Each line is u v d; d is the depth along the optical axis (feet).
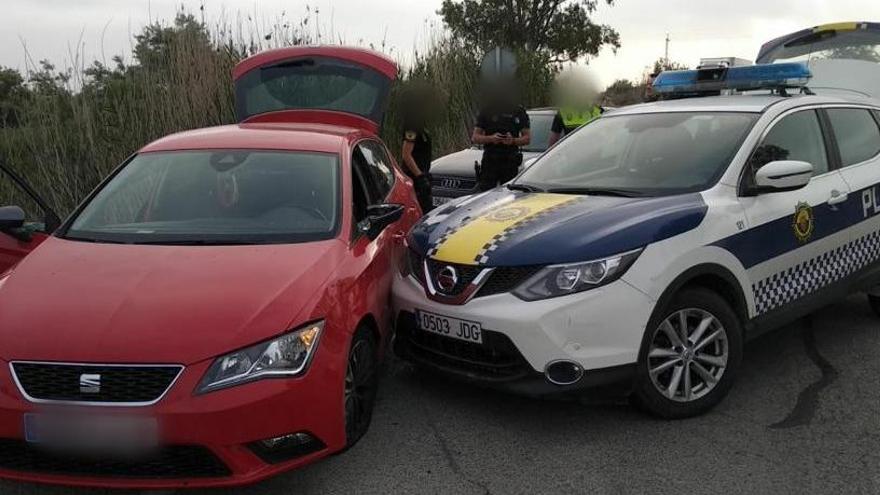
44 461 9.84
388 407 14.02
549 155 17.54
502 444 12.44
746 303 13.82
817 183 15.70
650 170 15.05
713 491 10.83
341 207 13.89
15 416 9.60
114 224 13.57
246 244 12.60
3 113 25.73
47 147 25.61
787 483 11.01
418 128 26.53
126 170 15.03
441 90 38.78
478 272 12.58
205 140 15.79
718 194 13.84
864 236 16.63
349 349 11.37
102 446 9.53
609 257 12.03
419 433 12.91
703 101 16.99
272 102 21.38
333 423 10.70
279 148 15.37
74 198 25.57
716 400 13.39
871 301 18.62
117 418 9.47
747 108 15.75
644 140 16.03
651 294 12.17
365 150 17.48
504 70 25.59
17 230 14.49
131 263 11.78
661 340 12.82
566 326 11.75
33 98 26.11
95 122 26.58
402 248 15.07
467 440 12.62
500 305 12.16
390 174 19.11
